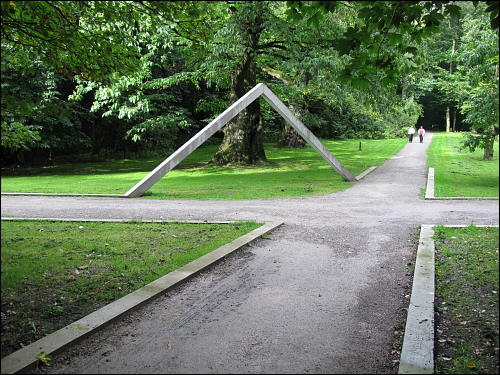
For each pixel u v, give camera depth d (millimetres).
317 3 4770
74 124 27484
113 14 7840
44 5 7199
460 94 35281
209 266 6961
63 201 13727
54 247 7789
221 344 4562
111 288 5887
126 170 25344
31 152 30016
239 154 25172
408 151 34750
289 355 4348
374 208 12328
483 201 13461
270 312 5375
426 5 5168
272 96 17000
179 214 11391
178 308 5453
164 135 32500
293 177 20266
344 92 23422
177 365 4152
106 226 9680
